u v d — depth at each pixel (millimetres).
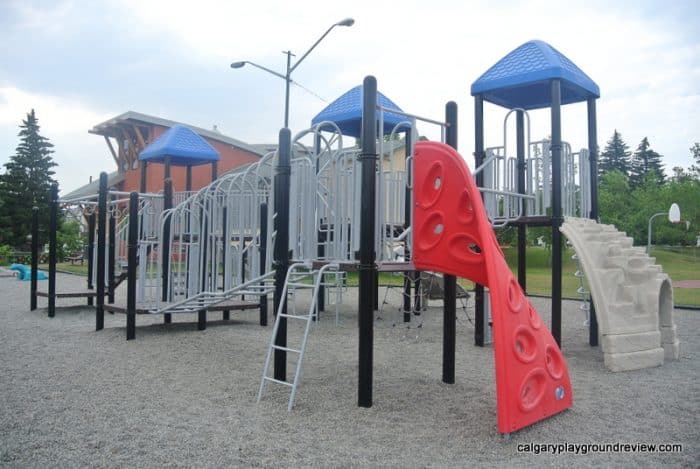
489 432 4090
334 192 5414
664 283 7191
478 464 3469
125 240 11711
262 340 8023
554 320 7438
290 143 5434
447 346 5574
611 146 69625
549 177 7980
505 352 4016
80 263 32750
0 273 22344
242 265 8344
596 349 7703
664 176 68625
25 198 39844
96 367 6176
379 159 5121
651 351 6602
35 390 5168
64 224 36750
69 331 8641
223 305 9016
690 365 6688
